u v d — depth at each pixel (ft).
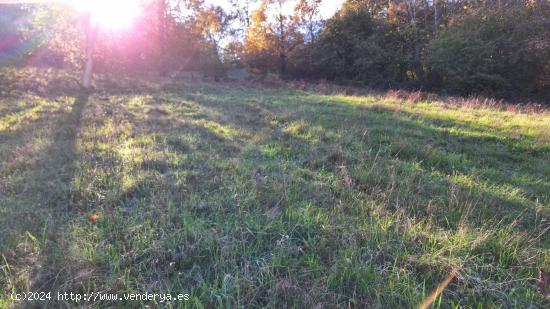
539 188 16.17
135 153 18.21
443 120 30.73
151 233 10.50
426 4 93.86
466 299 8.44
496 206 13.70
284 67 97.86
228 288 8.39
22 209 11.93
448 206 13.46
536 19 60.18
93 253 9.48
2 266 8.98
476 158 20.83
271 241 10.67
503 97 62.08
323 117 30.17
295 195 13.65
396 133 25.02
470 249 10.19
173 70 84.43
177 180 14.78
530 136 25.39
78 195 13.29
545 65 61.31
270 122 28.35
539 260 10.03
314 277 9.12
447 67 66.18
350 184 14.82
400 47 82.48
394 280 8.86
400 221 11.66
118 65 72.54
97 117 27.12
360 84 82.43
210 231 10.89
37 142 19.93
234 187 14.05
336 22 88.12
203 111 32.91
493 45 61.77
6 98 34.68
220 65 89.35
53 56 70.85
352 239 10.38
